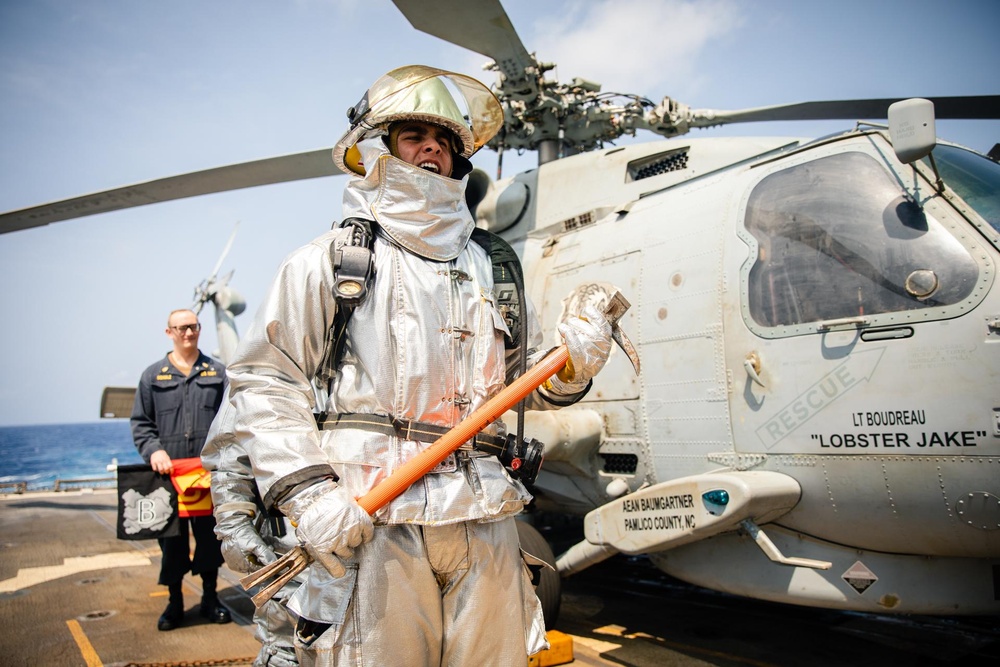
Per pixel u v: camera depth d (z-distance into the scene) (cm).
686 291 392
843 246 335
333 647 163
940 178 317
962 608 317
